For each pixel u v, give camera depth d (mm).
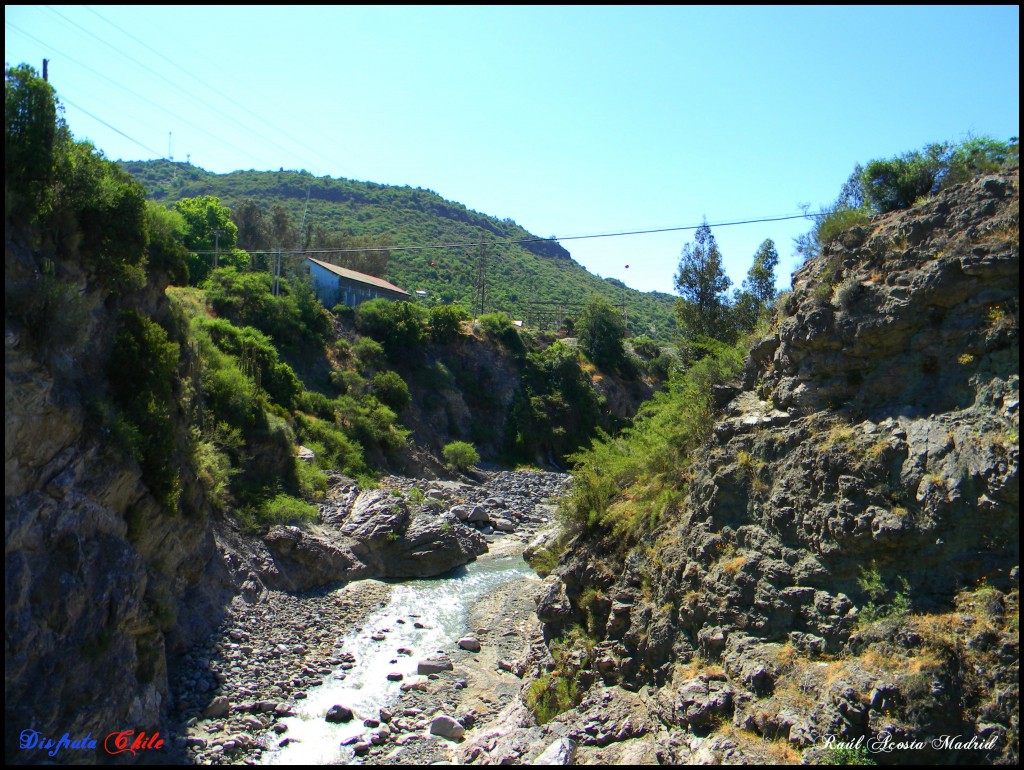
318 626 22375
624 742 12227
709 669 11797
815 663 10508
